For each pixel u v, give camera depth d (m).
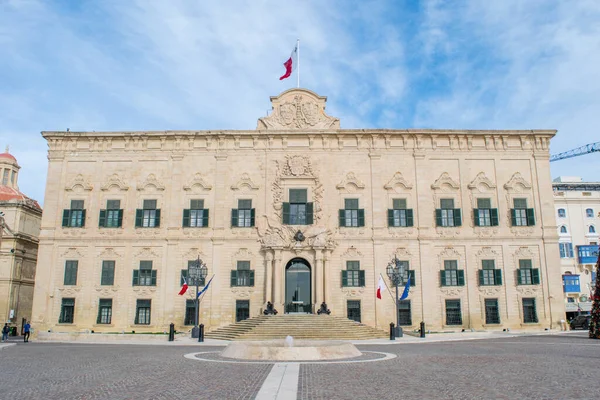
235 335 37.22
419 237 45.22
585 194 69.88
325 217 45.66
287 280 44.59
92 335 37.72
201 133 46.97
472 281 44.88
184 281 44.56
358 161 46.78
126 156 47.38
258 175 46.53
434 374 16.58
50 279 45.03
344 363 19.86
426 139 47.28
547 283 45.03
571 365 18.66
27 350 28.11
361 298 44.25
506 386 14.05
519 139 47.56
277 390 13.48
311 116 47.78
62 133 47.25
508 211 46.16
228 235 45.38
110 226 45.91
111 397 12.64
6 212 54.84
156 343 34.31
